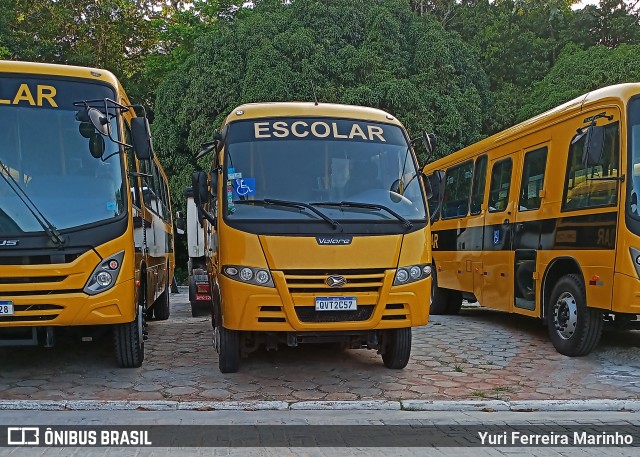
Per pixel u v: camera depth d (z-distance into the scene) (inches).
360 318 247.3
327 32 709.3
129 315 257.3
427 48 730.2
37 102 260.2
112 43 1044.5
